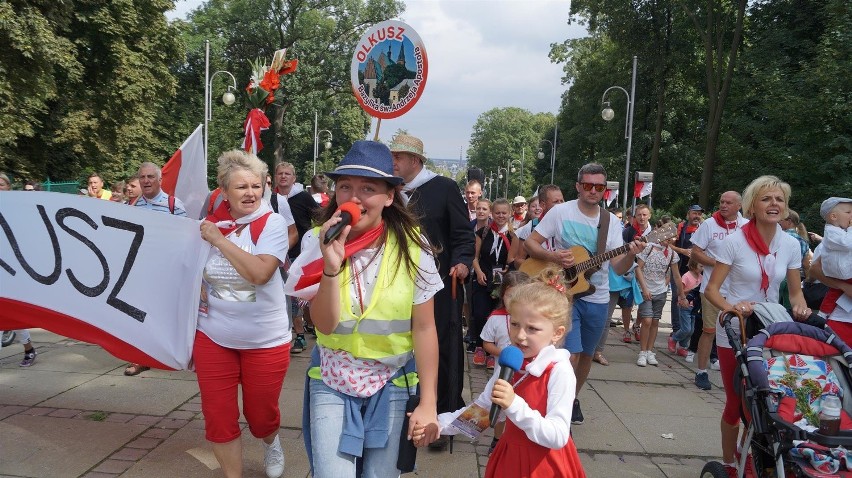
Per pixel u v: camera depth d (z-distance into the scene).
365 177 2.37
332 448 2.46
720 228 6.18
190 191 5.50
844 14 21.67
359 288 2.49
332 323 2.40
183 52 31.95
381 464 2.53
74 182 25.03
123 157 30.53
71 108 27.14
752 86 27.03
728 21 31.50
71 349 6.65
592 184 4.77
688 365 7.67
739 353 3.59
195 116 43.28
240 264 3.24
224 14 44.56
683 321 7.88
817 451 3.03
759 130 24.69
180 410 5.04
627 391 6.38
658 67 33.94
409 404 2.51
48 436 4.40
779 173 23.08
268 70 7.15
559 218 4.93
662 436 5.08
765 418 3.32
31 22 22.03
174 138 41.38
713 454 4.74
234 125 43.56
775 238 4.14
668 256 7.66
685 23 32.78
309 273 2.45
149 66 29.02
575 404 5.19
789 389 3.50
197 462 4.12
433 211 4.40
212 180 41.41
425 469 4.23
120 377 5.79
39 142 27.06
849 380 3.53
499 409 2.49
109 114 28.14
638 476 4.31
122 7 26.92
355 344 2.49
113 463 4.05
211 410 3.45
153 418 4.84
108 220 3.99
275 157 44.81
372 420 2.54
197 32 45.06
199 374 3.46
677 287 7.85
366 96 5.09
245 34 45.06
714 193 32.25
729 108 29.69
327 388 2.57
